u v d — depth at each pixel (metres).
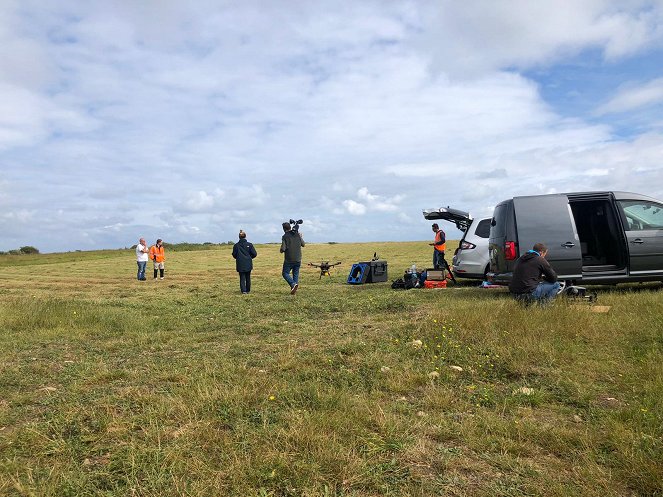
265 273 22.50
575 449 3.26
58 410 3.98
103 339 7.44
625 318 6.82
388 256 30.78
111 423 3.62
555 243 9.45
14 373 5.25
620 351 5.52
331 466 2.94
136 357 6.08
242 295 13.28
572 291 8.72
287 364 5.28
